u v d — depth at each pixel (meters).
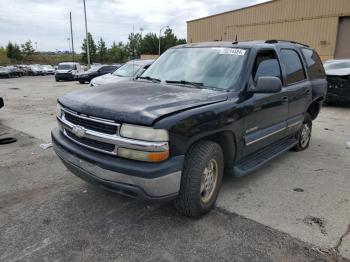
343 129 8.02
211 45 4.56
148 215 3.51
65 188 4.18
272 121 4.46
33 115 9.66
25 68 45.66
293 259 2.83
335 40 26.05
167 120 2.85
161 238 3.11
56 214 3.52
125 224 3.34
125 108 2.99
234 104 3.58
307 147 6.22
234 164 3.91
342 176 4.77
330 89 10.96
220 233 3.20
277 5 28.75
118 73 11.74
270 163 5.30
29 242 3.01
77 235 3.13
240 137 3.76
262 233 3.21
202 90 3.75
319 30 26.70
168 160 2.90
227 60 4.14
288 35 28.56
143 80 4.45
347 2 24.86
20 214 3.52
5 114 9.87
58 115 3.74
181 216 3.49
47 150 5.85
